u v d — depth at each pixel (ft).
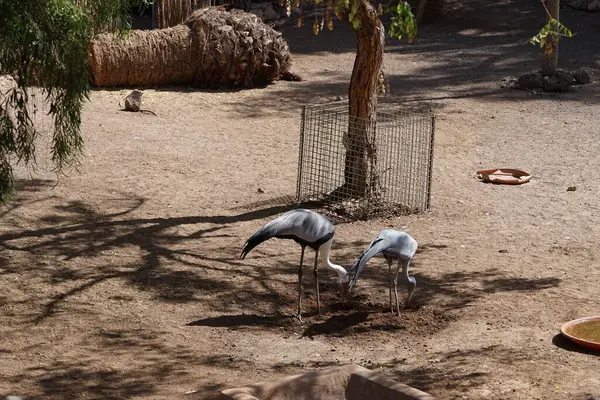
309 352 28.04
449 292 33.32
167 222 40.22
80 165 47.39
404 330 29.99
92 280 33.40
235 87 67.51
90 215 40.63
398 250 30.09
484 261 36.73
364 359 27.45
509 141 56.08
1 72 32.50
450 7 97.81
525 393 24.73
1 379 25.31
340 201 43.11
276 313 31.42
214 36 65.82
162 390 24.86
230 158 50.83
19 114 33.47
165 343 28.45
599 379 25.66
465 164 51.16
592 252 38.14
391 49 83.41
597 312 31.35
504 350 27.96
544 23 93.15
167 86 66.49
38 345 27.99
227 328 29.86
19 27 29.63
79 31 31.83
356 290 33.47
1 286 32.42
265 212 42.22
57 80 32.37
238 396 21.12
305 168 48.34
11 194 36.29
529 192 46.57
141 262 35.40
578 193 46.47
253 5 89.15
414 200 44.34
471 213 43.06
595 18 94.02
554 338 28.96
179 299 32.17
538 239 39.68
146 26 84.94
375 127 43.01
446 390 24.97
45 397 24.23
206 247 37.35
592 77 72.69
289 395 22.13
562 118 61.77
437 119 60.03
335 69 75.46
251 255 36.73
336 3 34.37
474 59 79.71
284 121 59.06
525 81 69.77
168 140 53.47
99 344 28.22
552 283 34.30
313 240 29.78
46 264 34.65
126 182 45.52
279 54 68.90
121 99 61.93
